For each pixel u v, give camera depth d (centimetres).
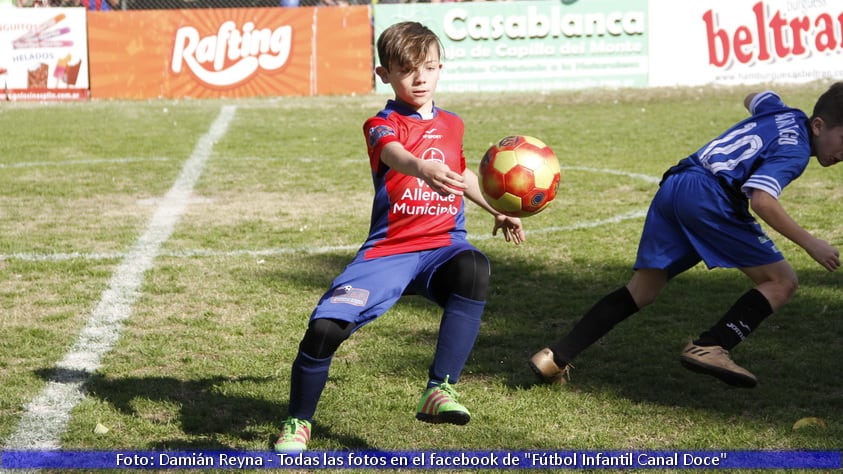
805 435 643
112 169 1900
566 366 747
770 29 3209
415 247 633
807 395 718
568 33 3259
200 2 3531
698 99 2955
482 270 625
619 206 1505
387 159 598
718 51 3244
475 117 2677
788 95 2938
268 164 1955
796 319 902
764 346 829
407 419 684
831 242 1241
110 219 1444
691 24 3241
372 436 655
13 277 1104
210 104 3094
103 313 959
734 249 696
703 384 747
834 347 826
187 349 850
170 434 662
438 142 642
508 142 664
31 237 1318
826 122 674
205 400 723
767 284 702
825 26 3180
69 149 2161
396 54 628
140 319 941
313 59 3297
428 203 634
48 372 788
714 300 971
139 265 1156
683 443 637
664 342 849
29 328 909
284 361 815
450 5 3247
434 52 639
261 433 661
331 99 3177
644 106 2844
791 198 1527
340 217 1447
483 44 3266
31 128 2512
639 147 2119
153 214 1479
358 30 3284
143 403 716
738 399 714
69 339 877
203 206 1543
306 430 624
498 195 655
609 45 3266
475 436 653
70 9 3225
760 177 654
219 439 651
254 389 746
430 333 884
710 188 689
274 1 3528
